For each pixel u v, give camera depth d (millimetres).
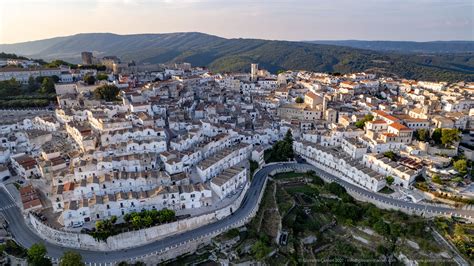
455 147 173875
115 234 121312
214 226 134875
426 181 154500
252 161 187875
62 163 155000
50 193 144375
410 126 198375
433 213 138250
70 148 176000
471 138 190875
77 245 122812
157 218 126688
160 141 166625
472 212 137875
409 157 172375
